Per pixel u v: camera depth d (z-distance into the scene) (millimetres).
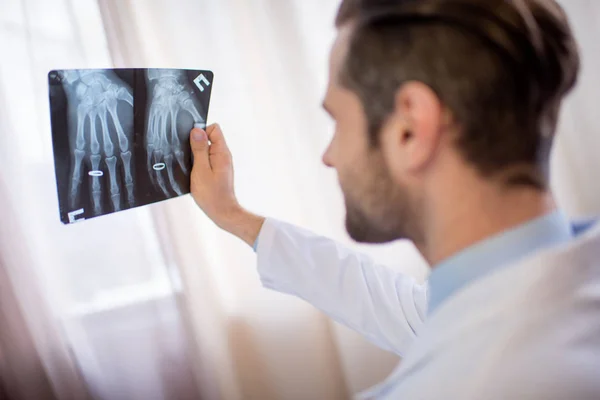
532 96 355
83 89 653
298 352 1565
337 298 667
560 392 294
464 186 365
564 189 1473
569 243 355
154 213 1501
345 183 415
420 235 398
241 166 1507
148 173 709
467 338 345
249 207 1517
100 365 1584
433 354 361
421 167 369
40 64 1465
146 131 698
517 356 314
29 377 1563
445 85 349
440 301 392
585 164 1479
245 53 1482
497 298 346
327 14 1475
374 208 402
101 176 679
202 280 1521
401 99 363
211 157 750
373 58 372
